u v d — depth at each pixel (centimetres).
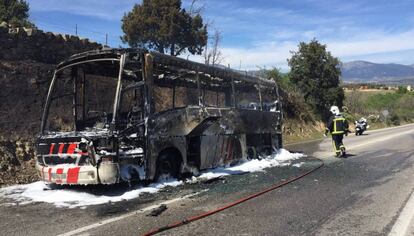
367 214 743
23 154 1183
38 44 1376
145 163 962
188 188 986
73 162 903
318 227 667
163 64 1045
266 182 1062
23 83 1286
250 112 1446
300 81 3906
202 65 1198
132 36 3772
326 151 1922
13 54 1300
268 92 1652
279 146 1694
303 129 3272
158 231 648
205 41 3956
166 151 1049
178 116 1079
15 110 1234
